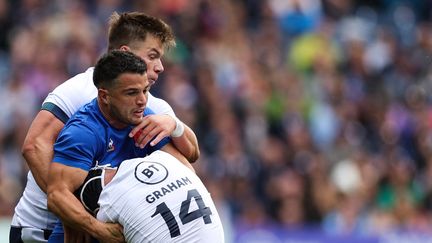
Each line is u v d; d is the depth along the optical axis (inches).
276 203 1699.1
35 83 1814.7
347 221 1733.5
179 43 2014.0
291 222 1683.1
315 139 1937.7
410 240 1795.0
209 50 2020.2
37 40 1902.1
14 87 1804.9
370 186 1835.6
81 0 2005.4
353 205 1765.5
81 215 761.6
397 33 2358.5
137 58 773.3
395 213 1820.9
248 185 1744.6
